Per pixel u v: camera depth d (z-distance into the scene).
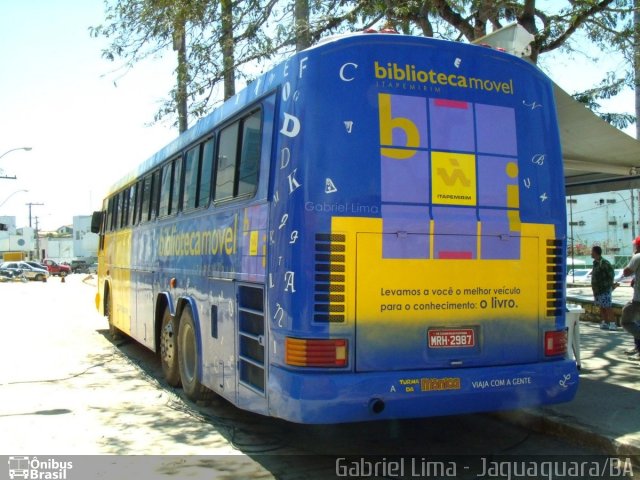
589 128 8.02
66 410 7.31
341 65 4.94
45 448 5.90
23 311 21.31
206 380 6.70
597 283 12.36
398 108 5.02
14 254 75.69
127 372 9.74
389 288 4.84
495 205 5.25
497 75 5.41
